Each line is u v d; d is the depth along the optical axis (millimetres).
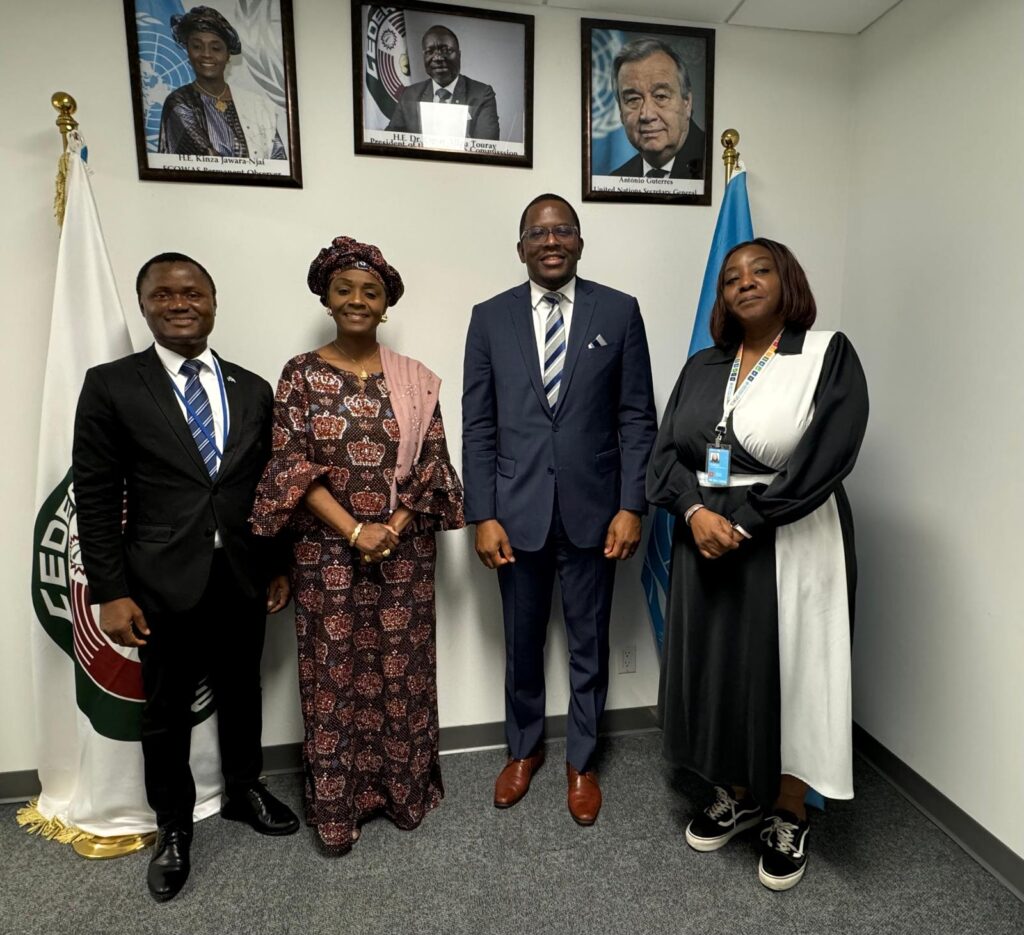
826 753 1451
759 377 1439
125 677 1648
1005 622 1561
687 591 1527
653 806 1835
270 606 1746
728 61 2004
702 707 1529
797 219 2102
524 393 1681
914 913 1467
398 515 1605
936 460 1763
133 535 1488
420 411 1658
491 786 1930
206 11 1718
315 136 1820
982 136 1596
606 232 2004
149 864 1583
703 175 2023
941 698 1759
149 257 1783
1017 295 1509
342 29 1798
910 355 1854
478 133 1890
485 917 1463
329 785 1608
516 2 1862
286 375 1580
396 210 1884
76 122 1629
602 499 1709
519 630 1814
